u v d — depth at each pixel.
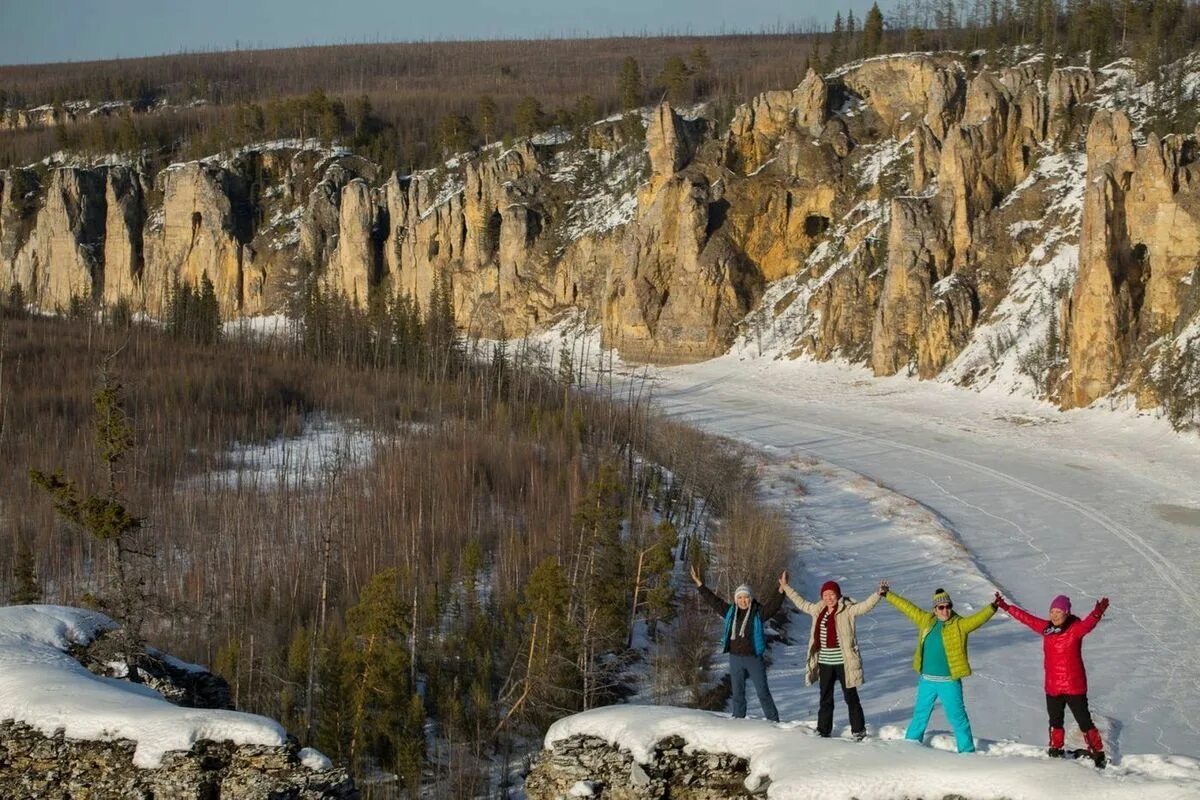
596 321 150.62
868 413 102.38
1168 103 113.56
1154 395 86.31
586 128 176.75
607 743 22.16
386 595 42.34
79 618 27.20
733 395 116.12
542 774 22.42
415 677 45.44
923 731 21.45
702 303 135.00
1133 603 55.28
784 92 143.88
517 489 72.44
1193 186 90.25
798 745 20.66
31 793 21.91
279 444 91.81
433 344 124.94
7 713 22.75
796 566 61.28
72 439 85.44
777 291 134.88
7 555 60.44
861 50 172.50
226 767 21.61
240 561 58.84
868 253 123.31
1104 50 130.50
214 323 141.62
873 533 68.75
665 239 140.00
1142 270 92.44
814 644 22.33
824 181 135.88
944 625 21.12
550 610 44.62
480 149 192.50
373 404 100.38
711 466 80.12
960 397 102.38
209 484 77.06
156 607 44.97
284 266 193.12
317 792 21.42
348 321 139.00
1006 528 69.00
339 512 63.94
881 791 19.03
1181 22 134.00
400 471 73.81
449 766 39.78
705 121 156.50
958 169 113.69
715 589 55.12
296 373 112.06
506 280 161.75
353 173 199.75
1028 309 105.25
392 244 181.75
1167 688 44.50
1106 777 18.47
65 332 128.00
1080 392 92.12
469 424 89.88
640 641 49.06
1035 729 39.41
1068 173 113.19
